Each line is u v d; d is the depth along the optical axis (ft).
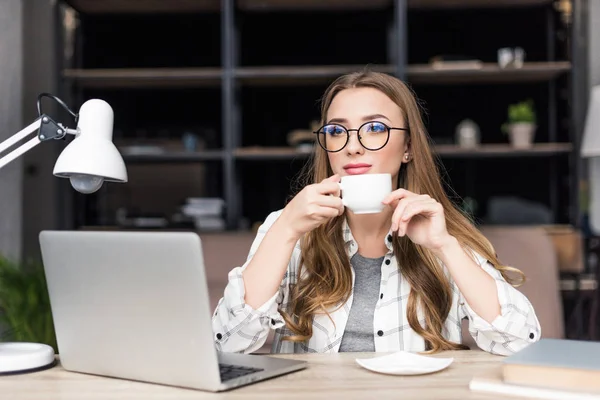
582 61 12.48
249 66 14.55
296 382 2.99
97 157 3.21
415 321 4.16
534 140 13.85
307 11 13.94
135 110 14.14
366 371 3.19
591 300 10.62
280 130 14.34
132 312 2.99
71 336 3.28
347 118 4.10
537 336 3.70
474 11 14.08
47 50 12.85
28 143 3.33
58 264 3.19
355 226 4.40
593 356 2.80
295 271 4.51
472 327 3.78
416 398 2.68
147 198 13.84
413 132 4.33
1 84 12.53
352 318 4.26
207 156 12.77
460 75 13.05
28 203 12.67
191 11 13.74
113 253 2.96
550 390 2.63
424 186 4.42
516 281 4.33
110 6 13.37
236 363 3.25
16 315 8.21
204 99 14.16
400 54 12.51
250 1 13.07
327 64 14.49
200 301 2.77
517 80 13.69
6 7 12.59
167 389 2.93
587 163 12.54
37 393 2.92
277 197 14.23
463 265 3.63
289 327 4.21
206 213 12.66
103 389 2.96
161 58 14.39
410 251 4.27
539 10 13.92
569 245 10.94
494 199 13.64
